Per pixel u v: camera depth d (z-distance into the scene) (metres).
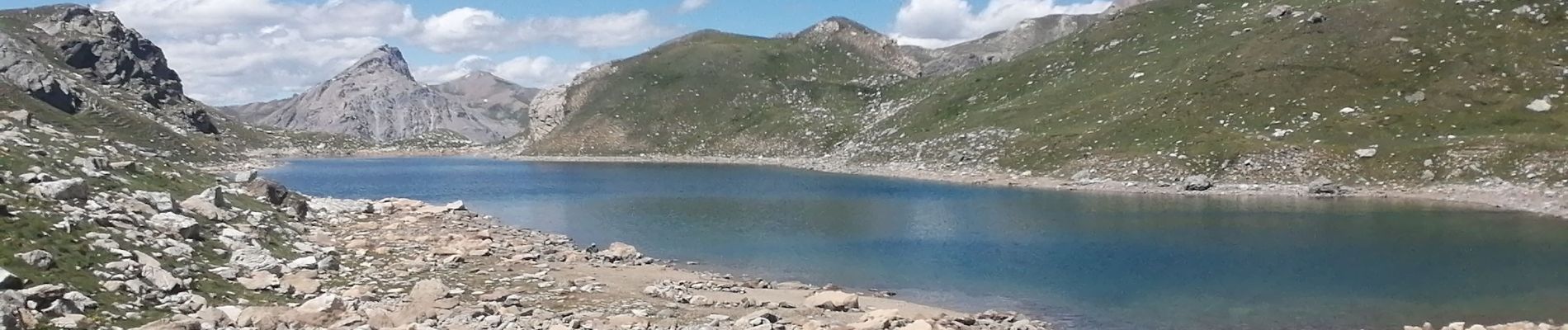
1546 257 45.44
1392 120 90.31
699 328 27.20
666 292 35.22
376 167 181.62
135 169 47.41
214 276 29.59
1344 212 66.62
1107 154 99.69
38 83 158.12
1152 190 88.00
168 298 25.58
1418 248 49.00
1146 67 126.69
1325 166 84.00
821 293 35.12
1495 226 57.41
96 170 41.97
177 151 160.50
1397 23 108.12
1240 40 118.88
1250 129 96.00
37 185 31.61
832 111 195.00
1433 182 77.06
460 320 26.56
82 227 28.73
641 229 61.88
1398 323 32.41
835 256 49.06
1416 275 41.38
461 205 69.56
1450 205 69.38
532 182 122.19
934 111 151.75
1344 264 44.50
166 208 36.75
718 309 31.84
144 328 21.81
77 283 24.27
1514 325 30.25
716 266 45.62
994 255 48.75
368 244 43.25
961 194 89.50
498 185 115.44
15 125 54.53
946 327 29.72
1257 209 70.00
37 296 21.75
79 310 22.55
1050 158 105.12
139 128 163.50
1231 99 102.56
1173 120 101.81
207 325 22.92
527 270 39.62
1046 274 42.78
